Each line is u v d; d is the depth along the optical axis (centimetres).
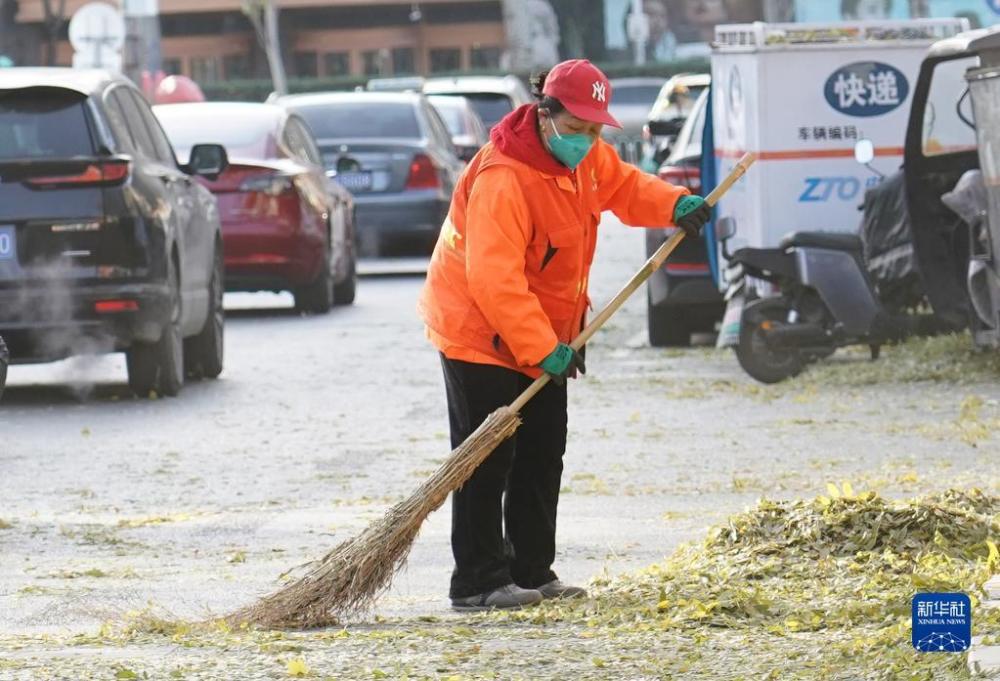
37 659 1170
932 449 2200
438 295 1397
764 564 1384
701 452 2231
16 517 1877
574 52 13550
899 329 2808
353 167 4569
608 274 4844
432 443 2362
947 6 12269
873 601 1262
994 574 1303
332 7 13312
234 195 3875
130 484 2092
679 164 3416
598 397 2722
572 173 1362
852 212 3095
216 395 2833
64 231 2644
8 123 2677
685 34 13712
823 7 12369
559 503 1914
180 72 13388
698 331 3553
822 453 2200
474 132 5844
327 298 4038
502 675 1095
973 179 2662
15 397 2842
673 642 1177
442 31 13300
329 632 1301
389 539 1351
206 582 1547
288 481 2100
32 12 12888
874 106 3078
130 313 2658
